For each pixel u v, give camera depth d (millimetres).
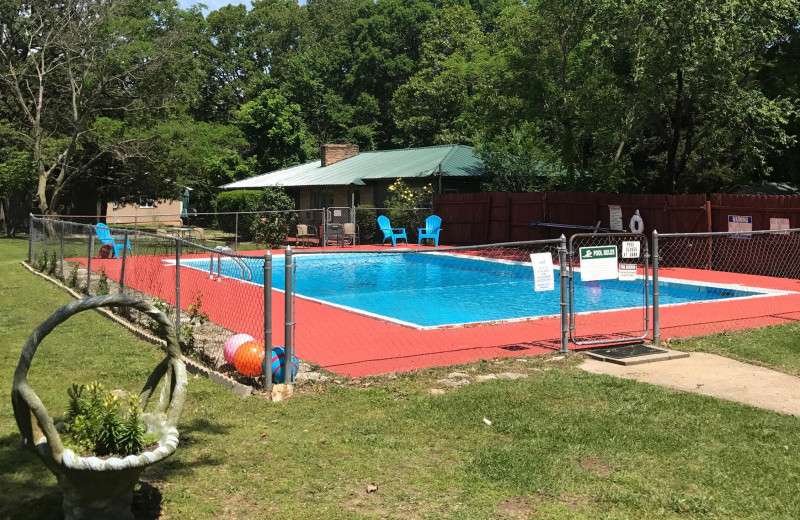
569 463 5254
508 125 28250
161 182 35625
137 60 31734
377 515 4441
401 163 32875
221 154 45500
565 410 6512
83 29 30969
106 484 3943
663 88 22250
